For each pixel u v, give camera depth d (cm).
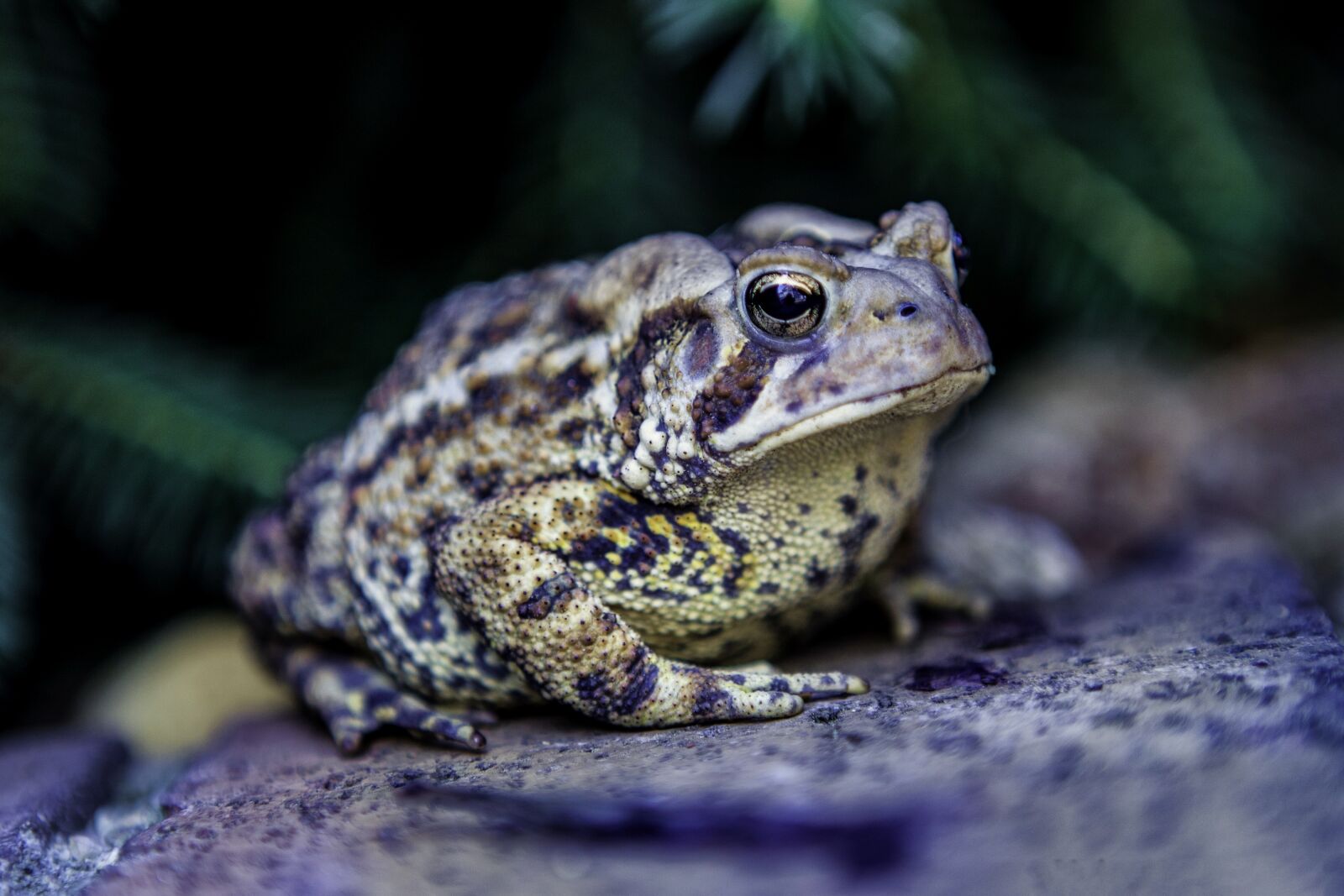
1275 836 22
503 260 32
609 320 25
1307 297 40
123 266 34
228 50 33
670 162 32
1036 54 34
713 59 33
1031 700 23
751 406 24
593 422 25
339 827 23
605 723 25
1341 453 33
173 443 30
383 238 35
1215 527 31
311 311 34
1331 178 36
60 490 32
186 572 34
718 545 25
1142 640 25
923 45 31
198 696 32
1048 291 33
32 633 31
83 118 31
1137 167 32
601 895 22
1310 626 25
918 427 25
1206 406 35
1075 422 35
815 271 24
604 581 25
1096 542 33
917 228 25
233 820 24
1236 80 33
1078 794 22
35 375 31
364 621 26
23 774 27
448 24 33
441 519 26
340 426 31
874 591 27
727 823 22
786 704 24
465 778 24
